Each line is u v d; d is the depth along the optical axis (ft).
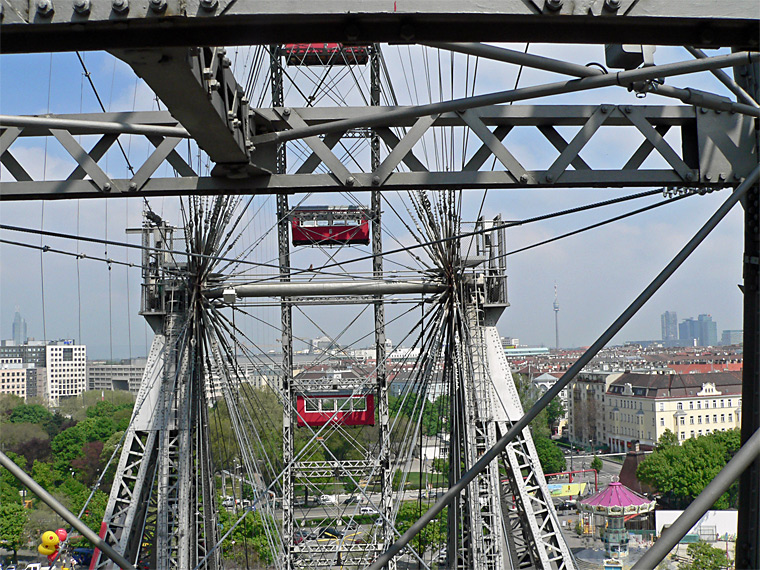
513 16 16.72
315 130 26.94
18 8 16.34
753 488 24.75
